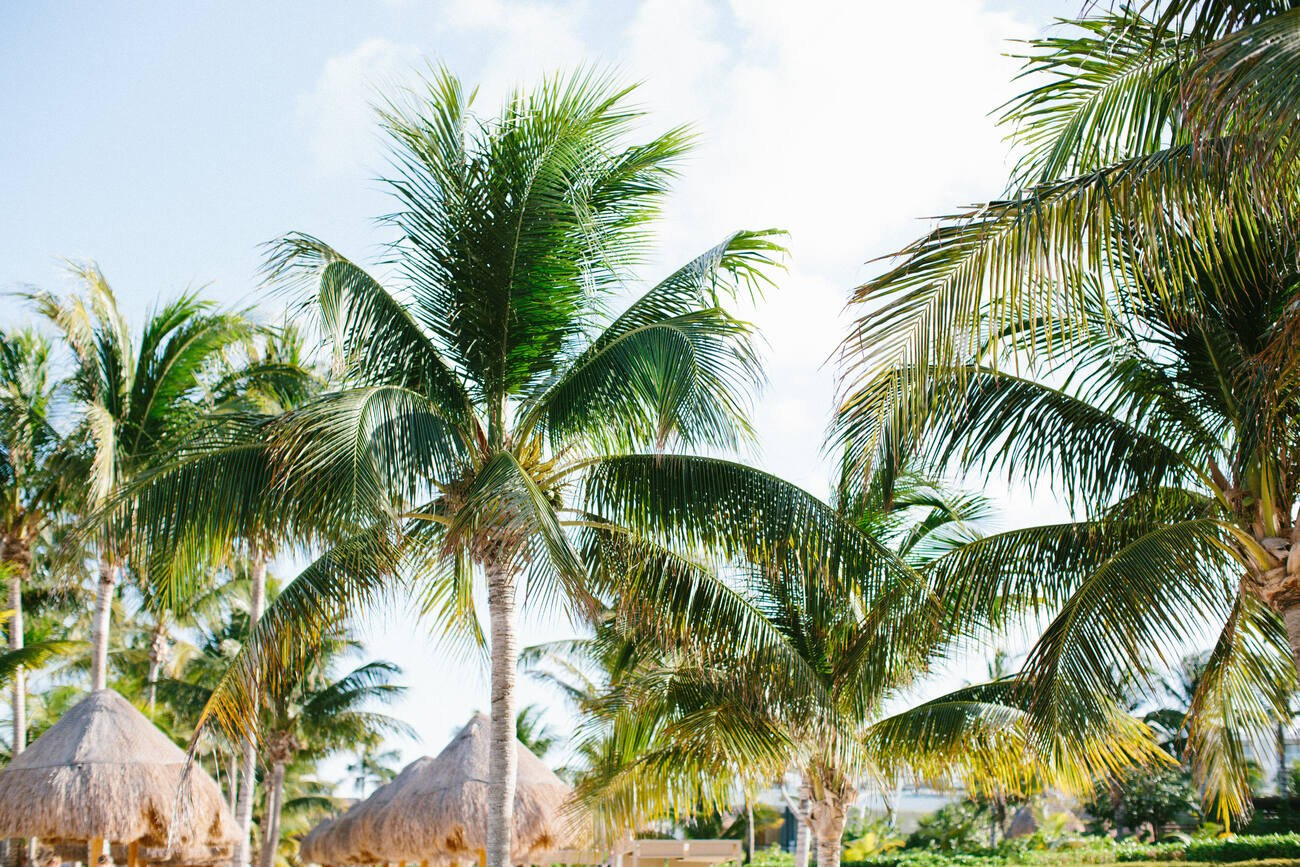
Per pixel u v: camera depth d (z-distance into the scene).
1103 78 6.66
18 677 18.38
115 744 13.72
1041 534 9.26
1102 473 8.42
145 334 16.83
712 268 10.52
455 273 10.55
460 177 10.50
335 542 9.27
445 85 10.51
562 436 10.55
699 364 9.25
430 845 15.29
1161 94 6.26
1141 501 8.58
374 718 27.31
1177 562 7.82
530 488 8.71
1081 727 8.21
